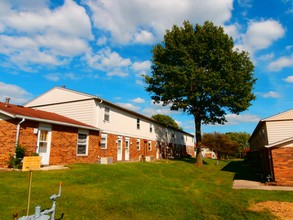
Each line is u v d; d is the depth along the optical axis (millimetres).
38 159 7277
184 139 56375
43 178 12312
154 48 30812
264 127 23906
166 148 42719
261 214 9102
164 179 16953
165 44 29984
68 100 24516
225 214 9141
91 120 22484
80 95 23812
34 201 8773
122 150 27172
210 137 59344
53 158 17391
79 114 23406
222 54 26469
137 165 22516
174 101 30703
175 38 29188
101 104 23938
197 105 30359
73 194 10125
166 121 77188
